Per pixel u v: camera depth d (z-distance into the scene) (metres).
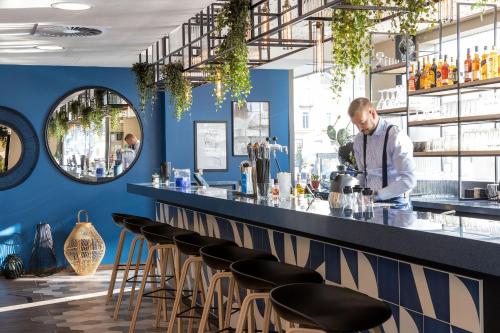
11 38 6.98
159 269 7.55
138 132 9.59
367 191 3.71
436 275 3.02
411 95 7.21
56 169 9.26
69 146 9.29
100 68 9.41
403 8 4.07
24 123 9.11
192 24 6.57
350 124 9.01
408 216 3.40
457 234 2.68
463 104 6.66
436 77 6.91
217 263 3.93
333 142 8.35
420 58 7.62
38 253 8.84
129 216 6.92
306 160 10.26
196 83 8.02
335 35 4.27
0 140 9.04
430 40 7.61
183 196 6.11
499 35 6.95
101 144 9.43
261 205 4.40
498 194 6.50
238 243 5.35
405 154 4.79
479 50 7.34
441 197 7.02
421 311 3.13
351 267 3.71
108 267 9.41
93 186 9.42
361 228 3.22
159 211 7.87
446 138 6.87
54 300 7.12
